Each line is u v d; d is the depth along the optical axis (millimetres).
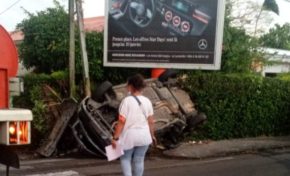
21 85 5504
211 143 14102
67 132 11578
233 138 15547
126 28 14336
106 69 14625
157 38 14289
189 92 14242
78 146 11477
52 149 11266
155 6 14266
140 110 7078
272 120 17047
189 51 14211
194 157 11742
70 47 12727
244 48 16703
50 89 12578
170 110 12141
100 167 10008
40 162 10500
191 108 13312
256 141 14898
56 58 15336
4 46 5359
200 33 14156
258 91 16297
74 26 13031
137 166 7172
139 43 14305
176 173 9633
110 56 14375
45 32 16000
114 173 9352
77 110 11156
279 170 10336
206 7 14133
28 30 16578
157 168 10180
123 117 7023
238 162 11328
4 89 5352
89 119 10758
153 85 12469
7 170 5465
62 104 11805
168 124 11773
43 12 16906
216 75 14844
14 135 4926
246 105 15867
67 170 9547
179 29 14242
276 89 17062
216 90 14797
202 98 14469
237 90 15445
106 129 10812
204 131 14695
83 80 13047
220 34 14086
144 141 7051
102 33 14789
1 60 5324
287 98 17547
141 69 15117
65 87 13109
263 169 10422
